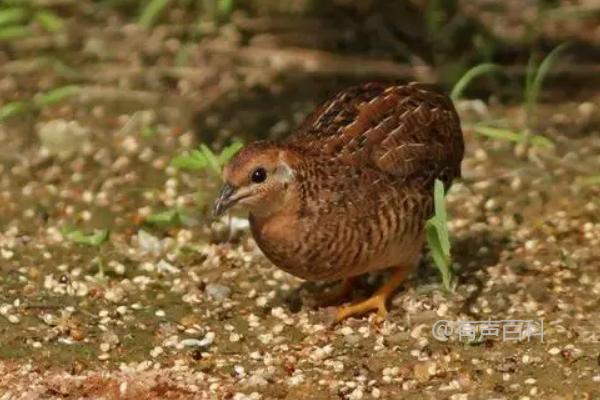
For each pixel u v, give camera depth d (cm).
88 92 1474
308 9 1602
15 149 1368
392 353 1018
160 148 1366
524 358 1005
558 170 1307
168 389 967
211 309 1089
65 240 1196
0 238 1200
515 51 1511
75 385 970
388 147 1041
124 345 1035
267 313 1084
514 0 1584
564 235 1189
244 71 1508
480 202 1248
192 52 1539
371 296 1102
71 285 1120
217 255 1168
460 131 1116
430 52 1519
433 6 1500
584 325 1046
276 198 990
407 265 1073
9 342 1032
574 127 1389
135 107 1449
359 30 1566
